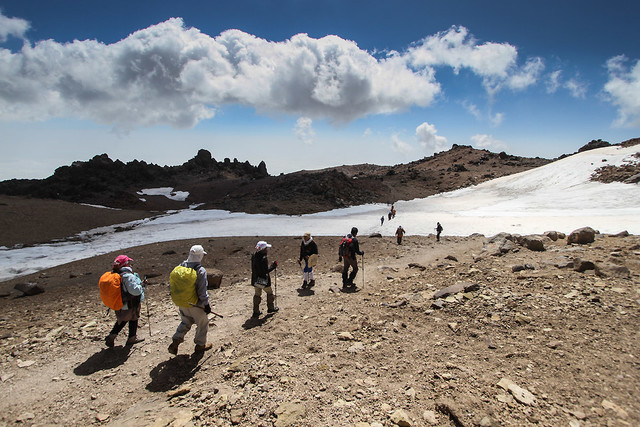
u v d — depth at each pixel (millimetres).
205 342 5785
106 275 6141
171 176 105500
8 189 75438
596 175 62719
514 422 3219
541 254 11336
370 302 7746
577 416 3240
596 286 6754
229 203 69375
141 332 7262
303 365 4719
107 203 72062
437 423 3334
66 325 8508
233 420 3572
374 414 3525
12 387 5043
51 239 37312
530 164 103000
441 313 6340
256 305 7523
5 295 14500
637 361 4082
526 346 4754
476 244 21203
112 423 3922
